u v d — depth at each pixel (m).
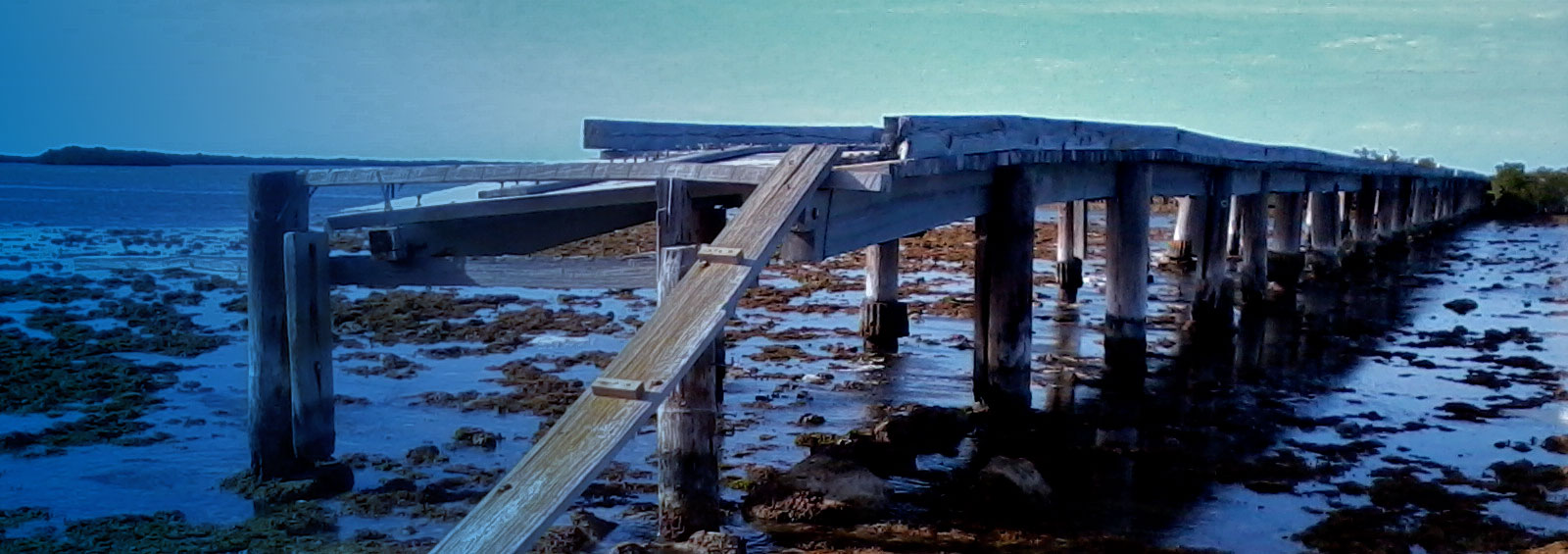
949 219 11.59
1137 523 9.79
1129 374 15.31
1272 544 9.33
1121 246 15.28
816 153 8.77
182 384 15.38
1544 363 17.23
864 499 9.79
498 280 9.84
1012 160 11.08
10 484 10.81
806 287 24.81
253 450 10.47
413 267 10.12
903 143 9.34
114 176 121.56
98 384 15.17
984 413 12.78
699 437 8.45
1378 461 11.81
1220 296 19.38
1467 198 52.91
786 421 13.18
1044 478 10.94
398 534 9.39
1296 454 12.02
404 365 16.44
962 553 9.00
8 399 14.28
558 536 8.83
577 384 15.22
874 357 17.02
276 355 10.36
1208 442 12.48
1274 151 21.36
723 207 11.68
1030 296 12.85
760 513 9.63
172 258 33.38
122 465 11.43
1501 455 12.09
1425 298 24.70
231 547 9.13
